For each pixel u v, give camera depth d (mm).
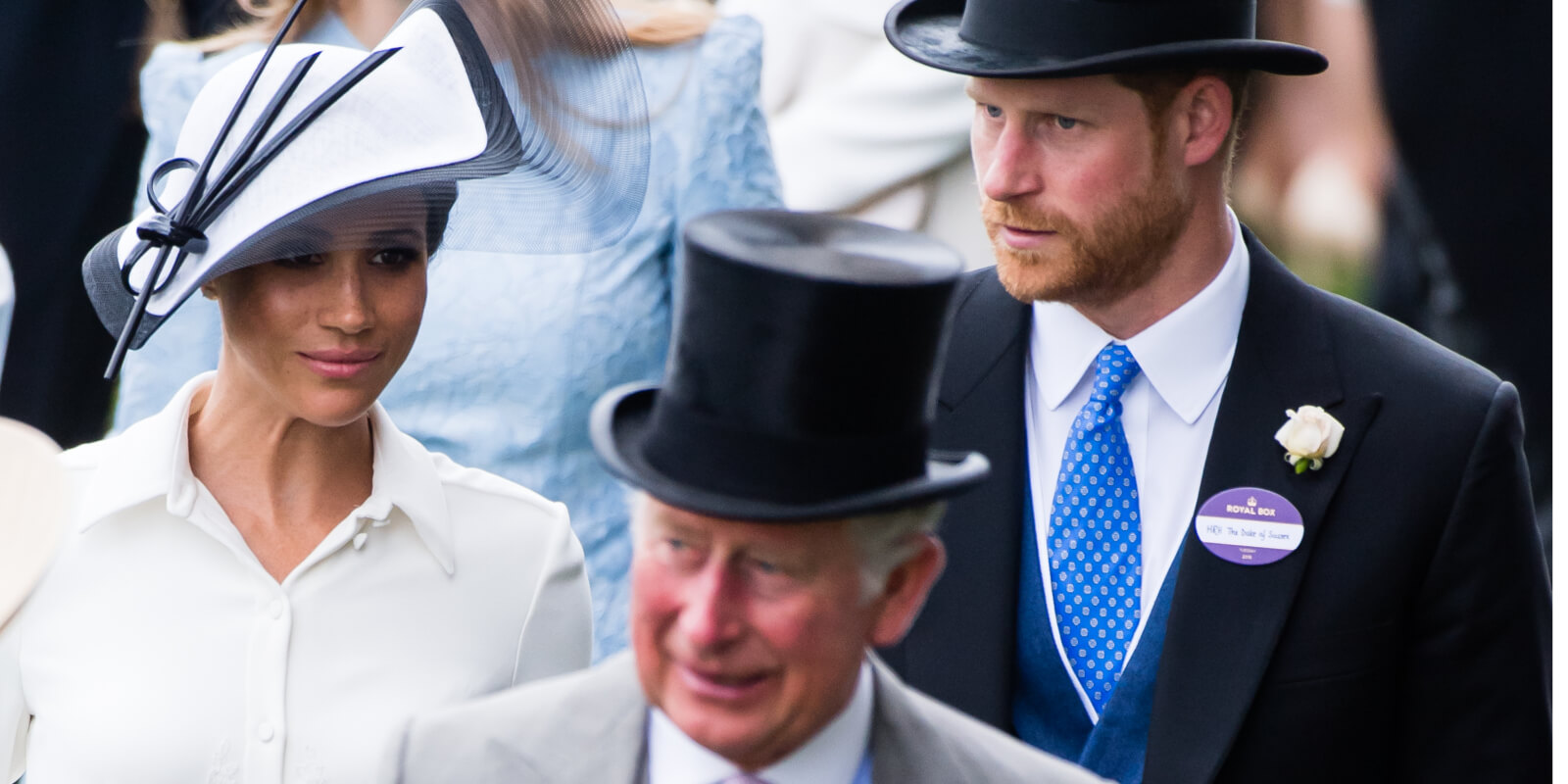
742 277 8312
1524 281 20875
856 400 8383
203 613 11375
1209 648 12570
